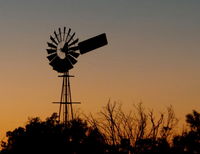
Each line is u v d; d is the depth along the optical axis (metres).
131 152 61.22
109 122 62.66
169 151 61.44
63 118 77.38
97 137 66.44
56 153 76.81
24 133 80.88
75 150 73.44
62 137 76.12
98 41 79.88
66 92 77.69
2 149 81.19
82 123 74.88
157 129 61.78
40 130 80.19
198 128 62.94
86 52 80.06
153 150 61.12
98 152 65.38
